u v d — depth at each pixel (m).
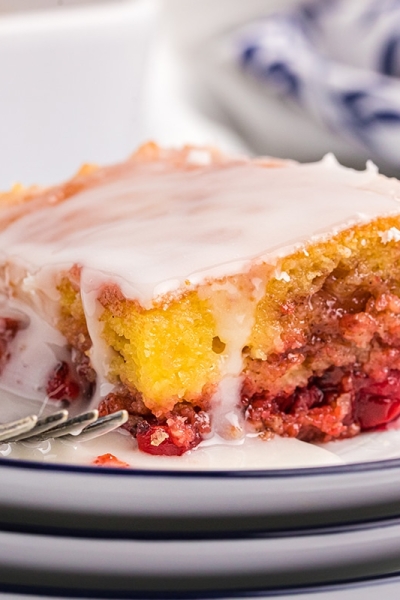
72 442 0.53
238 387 0.54
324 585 0.49
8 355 0.57
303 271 0.54
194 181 0.59
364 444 0.55
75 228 0.57
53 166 0.83
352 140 0.93
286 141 1.01
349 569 0.50
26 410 0.55
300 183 0.57
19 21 0.78
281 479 0.48
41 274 0.55
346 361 0.55
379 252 0.55
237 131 1.05
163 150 0.64
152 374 0.52
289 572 0.49
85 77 0.81
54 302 0.55
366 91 0.90
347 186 0.57
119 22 0.80
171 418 0.53
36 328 0.56
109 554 0.48
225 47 1.06
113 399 0.54
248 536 0.49
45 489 0.48
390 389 0.56
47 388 0.56
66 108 0.81
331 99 0.92
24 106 0.80
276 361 0.54
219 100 1.06
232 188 0.58
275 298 0.54
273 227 0.54
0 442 0.52
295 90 0.95
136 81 0.85
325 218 0.54
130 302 0.52
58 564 0.49
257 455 0.53
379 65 1.02
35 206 0.60
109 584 0.49
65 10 0.81
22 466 0.48
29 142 0.82
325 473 0.48
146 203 0.58
